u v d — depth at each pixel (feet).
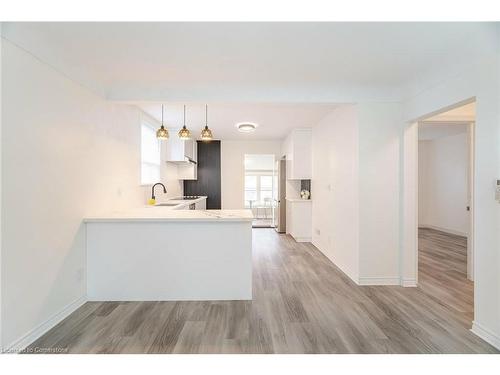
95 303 9.17
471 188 11.63
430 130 20.40
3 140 5.97
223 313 8.44
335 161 13.75
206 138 12.18
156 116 15.29
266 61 8.48
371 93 10.88
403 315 8.34
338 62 8.52
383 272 11.02
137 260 9.38
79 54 7.88
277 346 6.71
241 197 24.18
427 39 7.12
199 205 22.15
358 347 6.68
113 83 10.14
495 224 6.73
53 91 7.55
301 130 19.04
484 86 7.02
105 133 10.43
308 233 19.04
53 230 7.59
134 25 6.49
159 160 17.22
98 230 9.31
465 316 8.30
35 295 6.95
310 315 8.32
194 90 10.57
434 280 11.51
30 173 6.74
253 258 14.78
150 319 8.04
